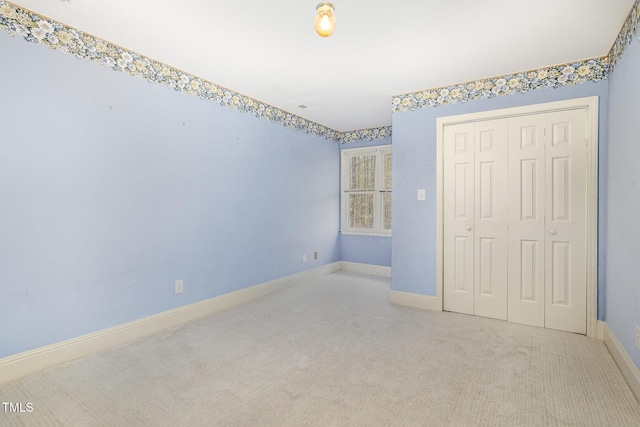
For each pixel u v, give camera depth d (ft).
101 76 8.09
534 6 6.57
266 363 7.48
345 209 18.07
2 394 6.21
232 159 11.70
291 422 5.46
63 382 6.64
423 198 11.45
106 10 6.84
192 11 6.86
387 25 7.34
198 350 8.14
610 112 8.36
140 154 8.95
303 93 11.87
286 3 6.57
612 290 7.95
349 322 10.12
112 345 8.34
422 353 8.00
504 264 10.28
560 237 9.50
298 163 14.99
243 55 8.89
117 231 8.46
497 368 7.25
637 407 5.82
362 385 6.58
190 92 10.21
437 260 11.20
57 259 7.39
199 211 10.57
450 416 5.61
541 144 9.71
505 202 10.25
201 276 10.66
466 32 7.61
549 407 5.84
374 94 11.93
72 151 7.61
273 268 13.62
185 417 5.57
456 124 10.98
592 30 7.47
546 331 9.39
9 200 6.70
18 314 6.84
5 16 6.61
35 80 7.02
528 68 9.62
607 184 8.57
